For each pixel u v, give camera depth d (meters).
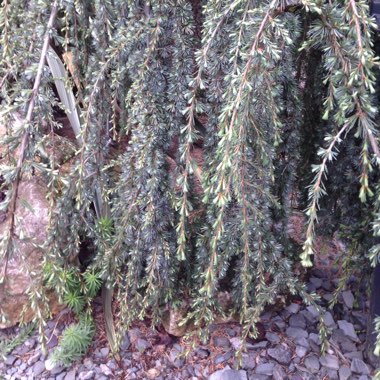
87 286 1.50
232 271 1.43
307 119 1.38
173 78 1.12
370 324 1.38
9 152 1.24
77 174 1.27
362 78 0.84
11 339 1.52
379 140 0.94
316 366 1.42
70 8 1.20
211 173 1.15
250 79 0.94
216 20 0.99
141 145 1.17
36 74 1.10
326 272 1.77
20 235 1.00
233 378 1.36
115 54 1.14
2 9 1.29
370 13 1.10
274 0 0.89
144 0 1.13
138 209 1.26
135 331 1.51
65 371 1.43
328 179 1.38
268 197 1.17
